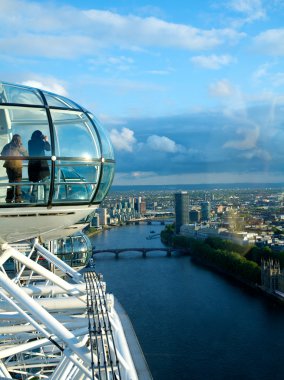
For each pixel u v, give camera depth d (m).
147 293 162.25
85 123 20.73
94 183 21.08
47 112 19.70
